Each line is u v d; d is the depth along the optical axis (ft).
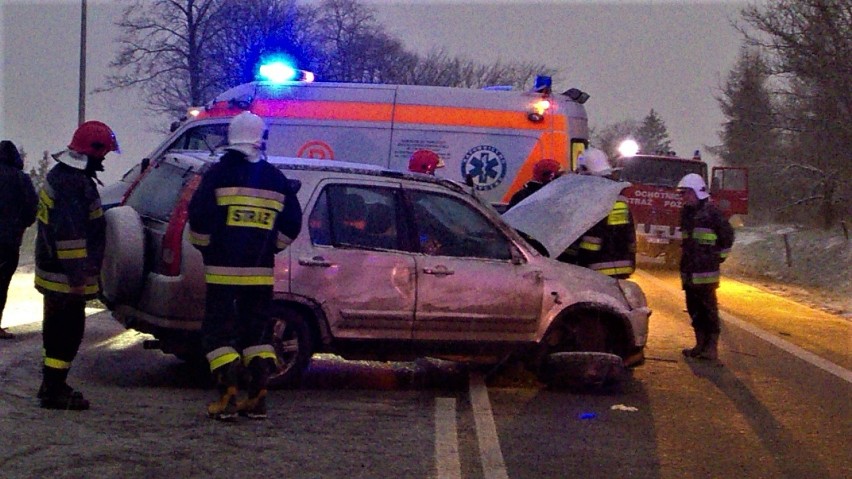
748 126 107.34
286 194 20.93
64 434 19.24
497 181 44.16
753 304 53.36
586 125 45.60
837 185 99.04
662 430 23.24
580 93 45.52
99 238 21.03
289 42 116.67
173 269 23.21
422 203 26.03
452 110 44.27
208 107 44.91
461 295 25.71
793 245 91.61
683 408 25.79
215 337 20.81
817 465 20.79
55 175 20.49
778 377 30.96
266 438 20.07
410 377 28.63
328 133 44.06
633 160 78.64
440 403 24.85
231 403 21.11
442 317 25.57
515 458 20.03
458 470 18.75
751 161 121.39
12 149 31.53
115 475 17.02
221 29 113.19
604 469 19.61
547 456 20.31
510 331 26.35
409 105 44.24
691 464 20.38
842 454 21.80
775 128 101.35
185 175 24.89
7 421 19.89
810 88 91.56
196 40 112.68
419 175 26.27
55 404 21.24
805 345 38.42
